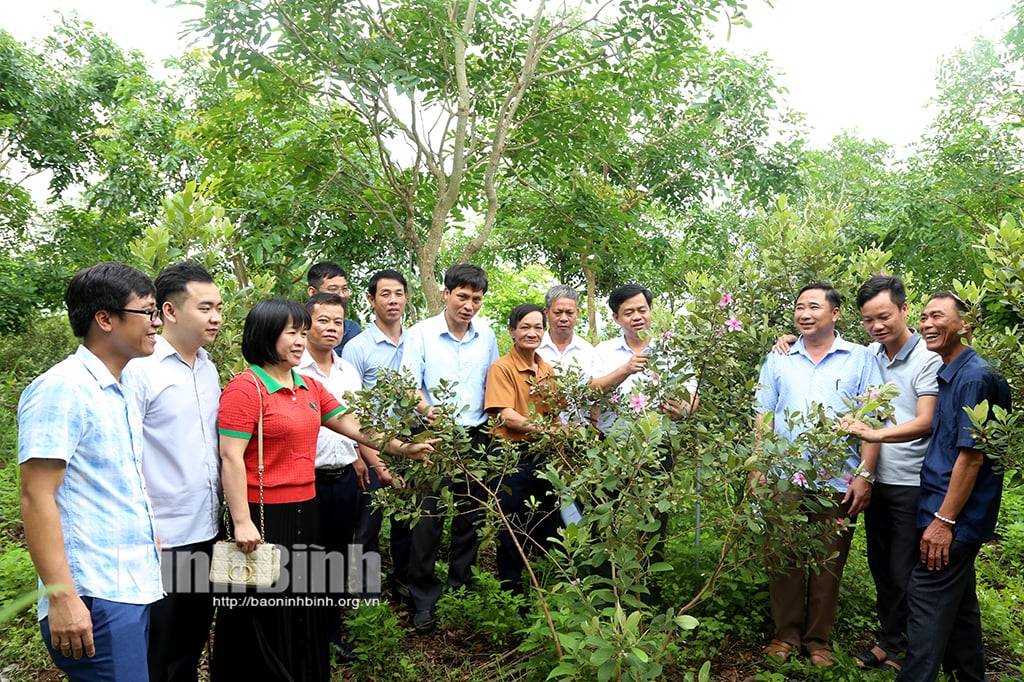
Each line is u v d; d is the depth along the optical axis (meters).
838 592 3.83
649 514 3.07
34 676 3.62
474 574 4.36
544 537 4.50
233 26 5.91
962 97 12.10
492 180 7.65
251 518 3.03
